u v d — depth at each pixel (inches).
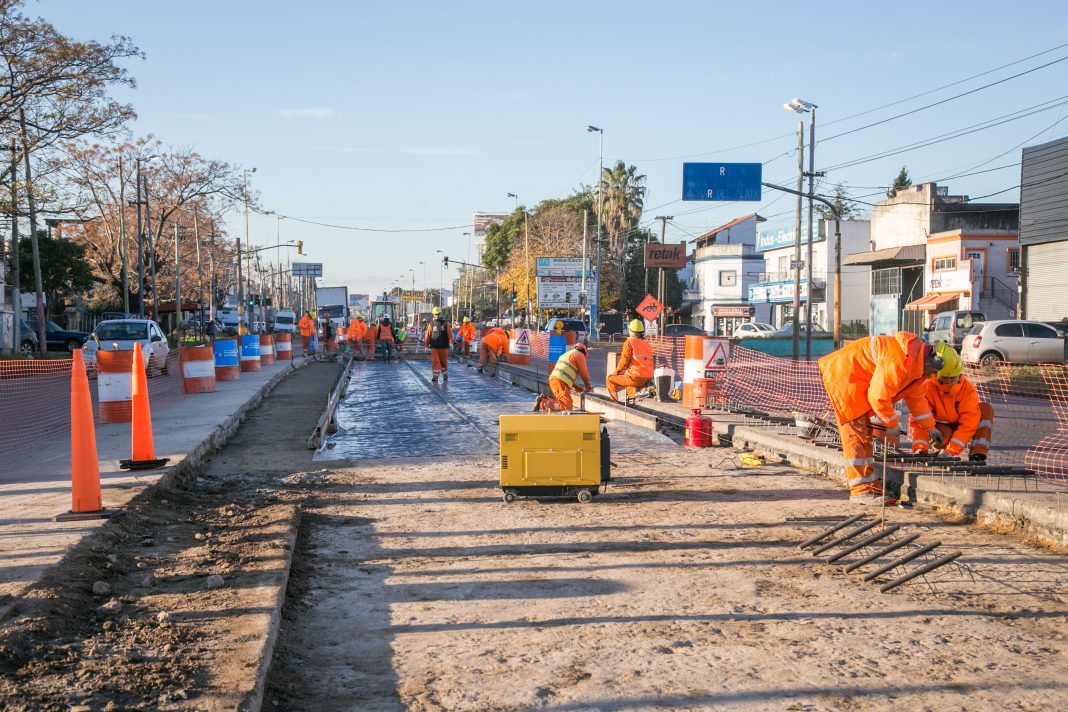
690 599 236.2
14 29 1093.1
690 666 188.2
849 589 244.8
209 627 193.3
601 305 3331.7
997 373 1056.8
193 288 3380.9
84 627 193.6
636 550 289.0
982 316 1393.9
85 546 253.3
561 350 1019.3
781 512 345.7
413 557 281.9
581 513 346.0
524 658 193.9
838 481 410.9
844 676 182.7
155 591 222.8
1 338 1795.0
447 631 212.7
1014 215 2049.7
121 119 1215.6
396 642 205.8
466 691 176.2
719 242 3786.9
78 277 2402.8
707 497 376.8
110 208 2434.8
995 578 254.7
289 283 6437.0
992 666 188.4
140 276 1973.4
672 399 718.5
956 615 222.5
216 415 629.6
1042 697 172.6
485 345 1317.7
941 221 2087.8
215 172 2415.1
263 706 165.9
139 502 323.6
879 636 206.8
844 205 3558.1
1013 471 361.4
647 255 1378.0
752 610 226.5
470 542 300.8
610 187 3380.9
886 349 350.6
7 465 415.2
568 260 2896.2
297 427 650.8
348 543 301.4
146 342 1136.2
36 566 229.1
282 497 376.5
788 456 469.4
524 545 296.0
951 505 340.8
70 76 1152.8
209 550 267.1
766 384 938.7
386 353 1647.4
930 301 1971.0
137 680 161.6
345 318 2869.1
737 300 3267.7
